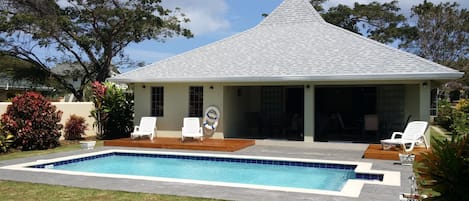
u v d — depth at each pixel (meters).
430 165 3.76
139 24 31.95
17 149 15.29
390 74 14.39
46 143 16.16
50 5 30.73
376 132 18.17
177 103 18.67
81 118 20.11
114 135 20.55
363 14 40.97
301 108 20.62
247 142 16.17
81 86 34.75
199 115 18.33
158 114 19.08
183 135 16.38
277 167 12.62
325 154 13.89
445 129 28.19
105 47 33.59
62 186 8.66
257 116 20.09
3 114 15.58
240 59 18.80
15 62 32.47
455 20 43.38
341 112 20.36
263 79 16.12
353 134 19.80
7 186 8.69
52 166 12.40
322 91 20.78
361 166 11.05
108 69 33.91
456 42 43.84
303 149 15.33
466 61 43.84
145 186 8.62
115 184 8.84
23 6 30.08
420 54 44.69
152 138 17.23
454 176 3.58
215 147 14.88
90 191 8.18
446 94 52.69
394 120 18.81
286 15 22.12
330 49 18.03
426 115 14.75
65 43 31.48
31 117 15.60
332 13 41.66
